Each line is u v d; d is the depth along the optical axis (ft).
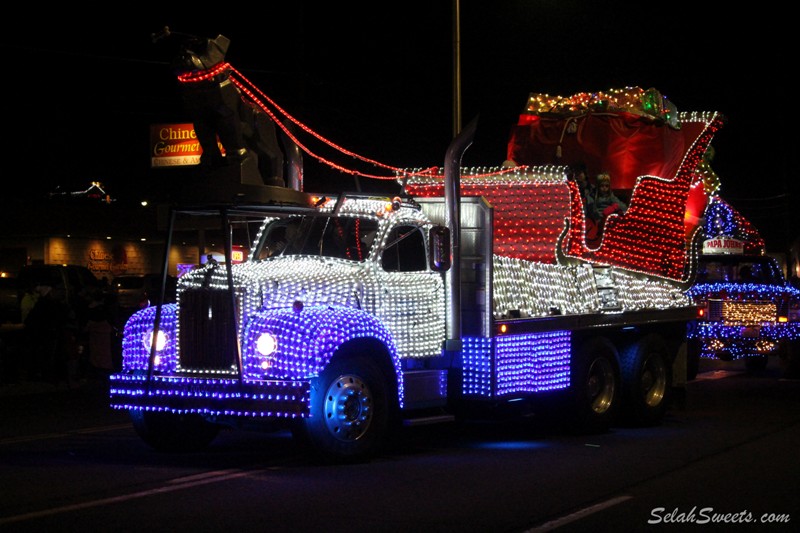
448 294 36.45
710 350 65.16
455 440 39.19
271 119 35.27
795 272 150.00
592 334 41.83
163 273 33.40
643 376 43.52
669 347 46.70
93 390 62.59
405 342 35.17
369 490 28.12
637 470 31.63
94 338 62.85
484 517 24.77
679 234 47.32
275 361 31.24
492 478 30.12
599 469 31.78
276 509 25.59
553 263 40.98
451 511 25.43
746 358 69.97
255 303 32.32
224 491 27.94
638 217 45.29
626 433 41.19
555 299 39.96
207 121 32.89
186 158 130.62
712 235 68.08
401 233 36.14
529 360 37.83
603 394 41.55
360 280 34.40
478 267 36.47
